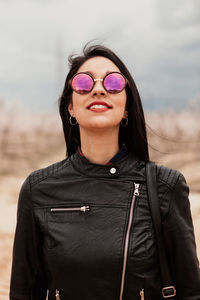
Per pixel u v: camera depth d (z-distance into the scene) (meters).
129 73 1.91
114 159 1.84
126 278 1.66
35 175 1.87
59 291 1.73
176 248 1.74
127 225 1.69
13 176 17.47
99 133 1.81
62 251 1.70
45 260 1.80
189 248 1.74
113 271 1.66
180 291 1.79
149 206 1.73
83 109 1.79
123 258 1.66
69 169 1.84
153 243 1.71
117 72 1.78
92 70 1.84
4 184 14.12
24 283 1.91
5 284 4.72
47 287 1.87
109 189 1.76
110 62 1.87
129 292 1.67
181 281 1.77
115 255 1.66
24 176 18.05
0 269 5.21
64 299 1.72
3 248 6.05
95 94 1.77
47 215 1.78
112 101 1.78
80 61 1.91
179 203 1.75
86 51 1.92
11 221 7.93
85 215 1.73
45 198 1.81
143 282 1.68
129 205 1.73
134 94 1.90
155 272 1.72
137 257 1.67
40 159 23.27
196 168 14.64
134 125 1.90
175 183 1.75
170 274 1.75
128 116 1.92
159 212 1.72
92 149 1.85
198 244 5.55
